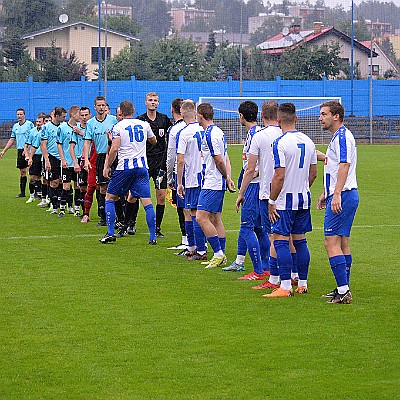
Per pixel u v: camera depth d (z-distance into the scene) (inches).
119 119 711.7
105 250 594.2
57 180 831.7
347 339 347.9
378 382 292.7
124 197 692.1
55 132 824.9
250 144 480.7
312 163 436.1
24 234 681.0
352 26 2233.0
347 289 417.4
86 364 314.5
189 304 415.5
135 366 311.7
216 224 534.9
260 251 492.4
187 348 335.0
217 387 287.6
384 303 417.7
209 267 522.9
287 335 354.3
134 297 431.8
